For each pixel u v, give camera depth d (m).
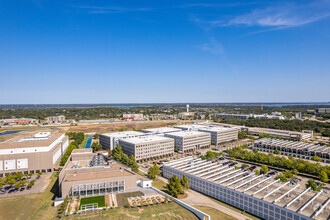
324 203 88.44
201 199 112.88
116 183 111.19
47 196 111.25
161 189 125.56
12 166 149.75
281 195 97.31
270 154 189.12
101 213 89.81
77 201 100.12
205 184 119.50
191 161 155.50
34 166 153.50
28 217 89.50
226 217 94.31
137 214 89.75
